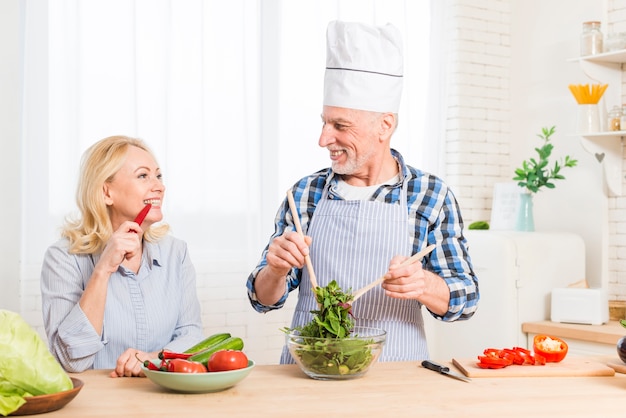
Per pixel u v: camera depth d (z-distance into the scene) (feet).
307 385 6.08
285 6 13.24
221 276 12.66
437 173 14.44
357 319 7.85
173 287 8.37
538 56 14.35
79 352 7.06
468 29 14.61
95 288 7.22
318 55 13.47
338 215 8.07
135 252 7.97
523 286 12.48
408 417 5.11
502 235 12.59
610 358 7.25
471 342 12.92
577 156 13.58
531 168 14.40
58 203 11.59
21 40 11.39
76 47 11.66
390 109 7.86
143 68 12.12
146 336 8.02
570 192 13.67
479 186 14.70
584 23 12.79
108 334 7.85
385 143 8.06
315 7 13.46
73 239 7.91
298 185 8.48
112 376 6.58
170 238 8.62
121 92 11.96
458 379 6.35
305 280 8.15
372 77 7.66
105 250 7.32
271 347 13.09
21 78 11.38
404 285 6.75
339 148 7.89
